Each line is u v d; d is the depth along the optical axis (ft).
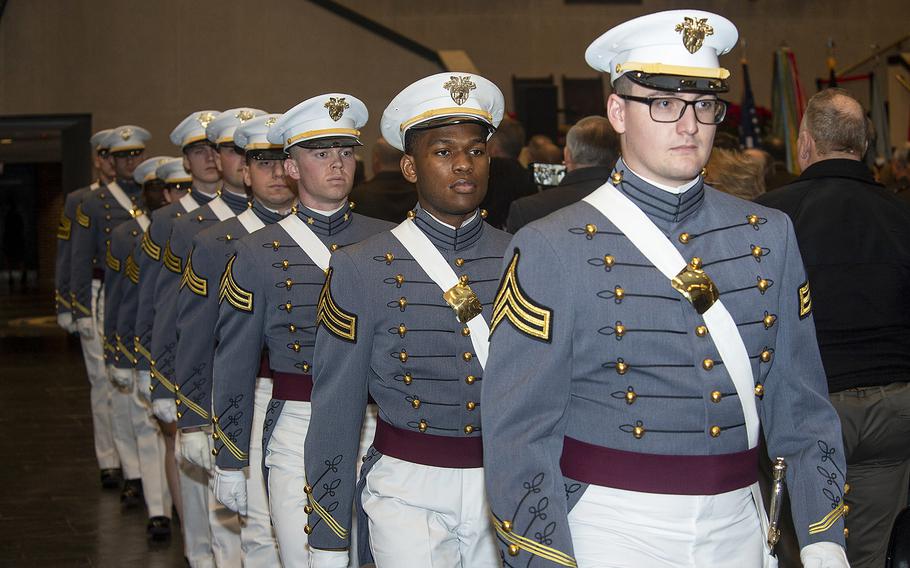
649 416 7.89
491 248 11.49
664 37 7.97
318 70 48.32
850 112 13.03
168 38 48.57
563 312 7.95
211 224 17.78
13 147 62.80
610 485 7.94
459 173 11.14
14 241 86.43
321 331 11.35
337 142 13.66
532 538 7.77
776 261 8.26
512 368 8.03
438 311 11.06
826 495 8.29
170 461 19.92
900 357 12.62
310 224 13.85
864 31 53.31
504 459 7.91
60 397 36.99
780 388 8.46
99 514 23.13
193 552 18.74
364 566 12.36
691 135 7.95
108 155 27.22
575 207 8.28
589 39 52.44
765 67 52.95
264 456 13.51
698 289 7.84
